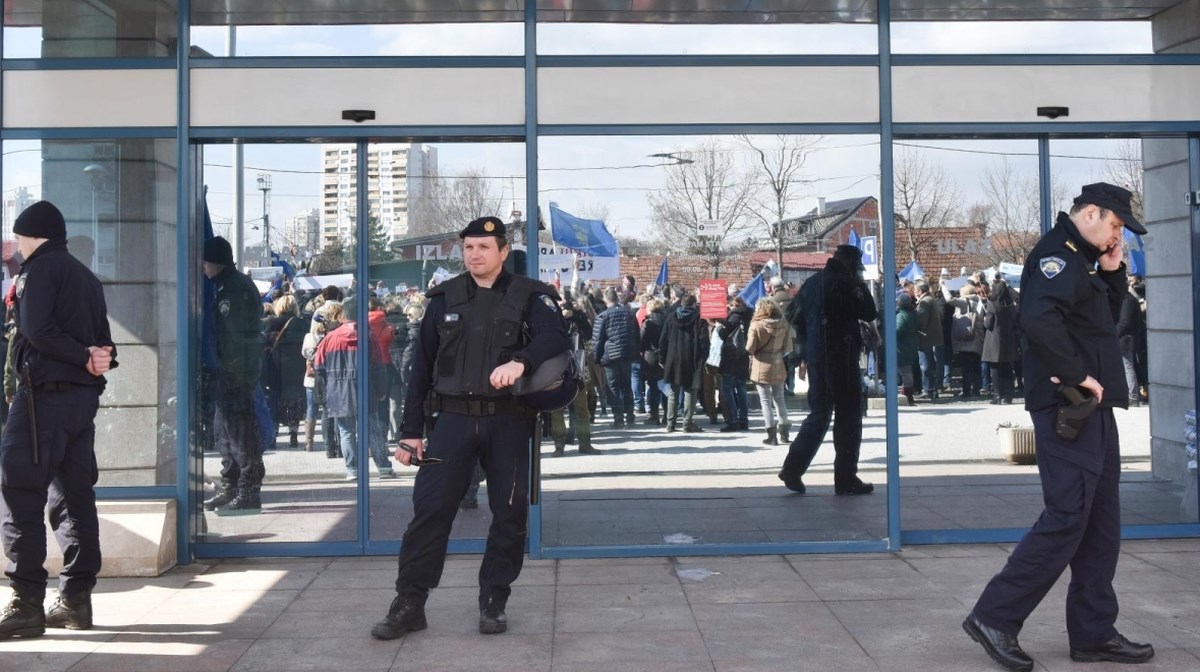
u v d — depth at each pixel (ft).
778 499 21.57
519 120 21.24
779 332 21.59
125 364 21.20
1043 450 14.89
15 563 16.42
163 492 21.07
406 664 15.20
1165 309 22.30
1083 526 14.53
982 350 21.94
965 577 19.39
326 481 21.45
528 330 16.60
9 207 21.02
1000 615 14.73
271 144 21.35
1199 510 22.30
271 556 21.36
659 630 16.58
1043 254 14.93
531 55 21.11
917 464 21.95
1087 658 14.99
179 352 20.97
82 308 16.76
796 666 14.96
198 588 19.19
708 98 21.39
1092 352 14.83
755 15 21.40
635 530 21.47
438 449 16.38
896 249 21.80
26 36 21.06
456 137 21.26
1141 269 22.21
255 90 21.02
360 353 21.43
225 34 21.09
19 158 21.06
